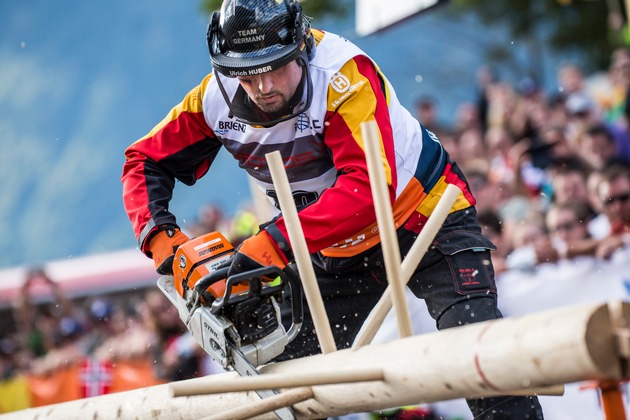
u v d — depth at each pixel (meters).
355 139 5.20
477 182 11.83
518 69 19.38
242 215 12.22
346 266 6.05
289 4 5.20
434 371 3.93
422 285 6.00
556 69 19.02
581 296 9.04
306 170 5.68
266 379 4.14
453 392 3.92
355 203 5.04
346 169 5.16
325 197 5.06
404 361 4.08
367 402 4.28
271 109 5.33
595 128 11.24
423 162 5.87
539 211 10.22
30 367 12.84
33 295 13.52
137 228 5.87
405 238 5.88
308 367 4.64
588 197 9.57
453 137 14.11
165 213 5.87
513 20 19.03
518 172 11.14
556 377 3.55
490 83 14.23
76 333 12.92
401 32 20.12
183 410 5.19
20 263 20.31
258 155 5.76
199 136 6.03
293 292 5.05
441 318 5.89
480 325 3.89
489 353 3.72
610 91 13.38
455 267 5.89
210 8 19.23
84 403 5.66
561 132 11.38
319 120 5.34
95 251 19.73
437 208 4.88
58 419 5.69
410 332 4.52
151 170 6.03
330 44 5.45
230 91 5.53
